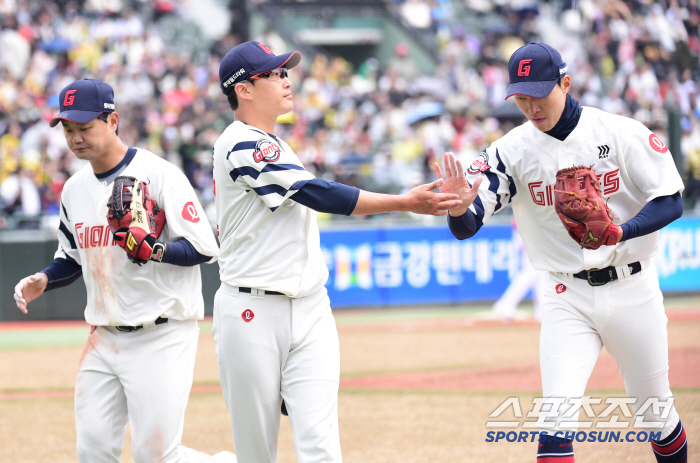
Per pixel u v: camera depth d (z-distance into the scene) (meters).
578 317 12.66
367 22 70.69
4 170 48.97
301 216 11.73
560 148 12.38
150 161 12.62
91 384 12.44
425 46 69.00
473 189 11.90
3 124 52.56
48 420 21.20
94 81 12.33
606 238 11.57
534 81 11.89
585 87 65.06
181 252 12.02
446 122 60.09
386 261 44.88
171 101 56.53
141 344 12.21
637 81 65.44
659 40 67.50
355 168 53.34
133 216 11.66
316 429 11.47
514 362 28.58
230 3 65.31
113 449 12.49
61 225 13.19
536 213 12.87
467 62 66.62
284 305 11.66
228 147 11.62
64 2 61.09
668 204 11.93
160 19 63.53
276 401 11.90
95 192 12.47
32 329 39.62
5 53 56.97
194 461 12.99
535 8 70.56
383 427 19.66
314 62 64.00
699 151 57.66
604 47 67.44
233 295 11.77
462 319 40.44
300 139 54.66
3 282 41.44
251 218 11.59
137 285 12.14
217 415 21.55
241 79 11.73
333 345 11.99
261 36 66.69
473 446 17.69
